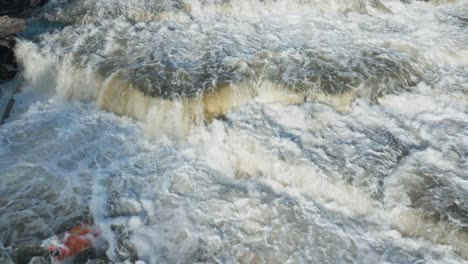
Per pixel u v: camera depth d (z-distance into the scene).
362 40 11.52
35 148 8.72
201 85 9.38
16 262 6.56
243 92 9.44
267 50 10.82
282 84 9.48
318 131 8.59
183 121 8.98
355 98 9.35
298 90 9.36
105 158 8.51
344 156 7.99
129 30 12.06
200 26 12.27
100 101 9.88
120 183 7.94
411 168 7.74
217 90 9.26
